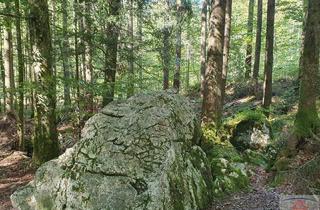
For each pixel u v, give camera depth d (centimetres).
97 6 1320
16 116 1861
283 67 3050
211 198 863
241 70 2677
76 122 1473
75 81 1196
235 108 1997
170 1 1670
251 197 861
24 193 813
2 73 2211
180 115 909
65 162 809
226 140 1180
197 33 3188
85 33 1332
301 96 986
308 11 972
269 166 1032
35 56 1138
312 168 810
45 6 1141
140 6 1473
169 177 764
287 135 1134
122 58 1423
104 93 1255
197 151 918
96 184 754
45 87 1143
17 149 1566
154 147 788
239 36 2695
